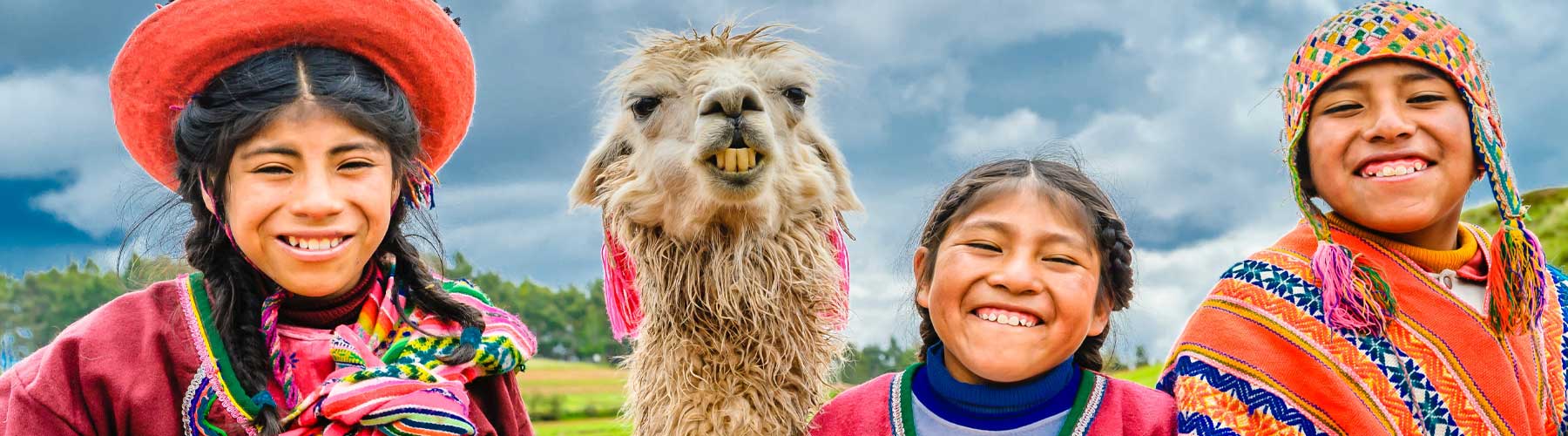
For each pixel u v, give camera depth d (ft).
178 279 10.47
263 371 10.00
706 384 11.56
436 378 10.01
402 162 10.36
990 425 11.36
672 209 11.87
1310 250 12.22
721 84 11.79
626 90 12.94
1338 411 11.28
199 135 9.76
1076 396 11.54
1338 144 11.46
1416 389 11.22
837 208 13.53
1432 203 11.16
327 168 9.68
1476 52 11.57
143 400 9.56
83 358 9.59
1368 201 11.36
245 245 9.70
